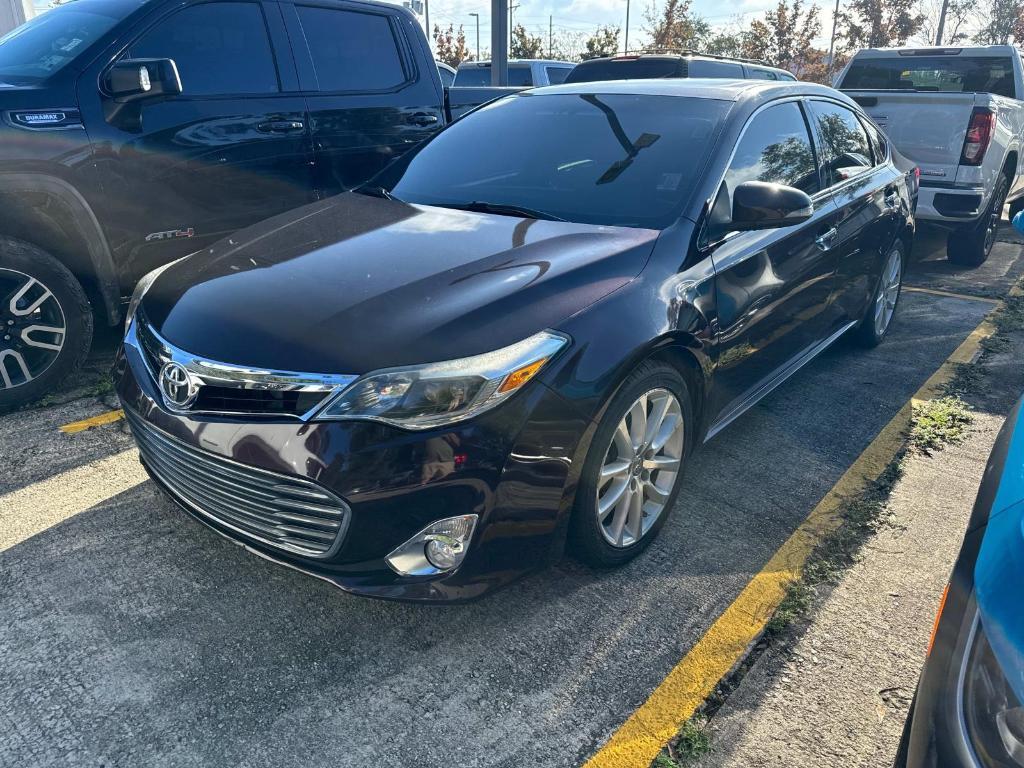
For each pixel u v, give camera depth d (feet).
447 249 8.79
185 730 6.77
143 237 13.44
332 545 7.00
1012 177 24.44
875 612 8.39
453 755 6.59
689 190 9.70
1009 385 14.43
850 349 16.25
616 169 10.36
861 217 13.43
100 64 12.76
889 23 129.49
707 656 7.72
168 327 7.98
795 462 11.50
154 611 8.14
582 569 8.97
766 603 8.47
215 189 14.28
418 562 7.03
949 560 9.27
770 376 11.61
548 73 42.80
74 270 13.42
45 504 9.98
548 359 7.31
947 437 12.29
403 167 12.15
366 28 16.83
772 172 11.12
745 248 10.00
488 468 6.99
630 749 6.68
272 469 6.94
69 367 12.75
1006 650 4.04
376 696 7.16
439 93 18.24
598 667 7.55
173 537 9.36
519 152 11.32
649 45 115.24
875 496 10.61
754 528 9.85
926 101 21.38
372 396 6.76
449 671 7.47
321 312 7.54
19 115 11.82
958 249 23.35
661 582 8.78
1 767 6.37
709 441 11.05
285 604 8.30
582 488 7.91
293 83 15.35
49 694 7.09
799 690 7.34
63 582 8.54
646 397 8.47
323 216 10.50
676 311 8.54
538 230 9.31
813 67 121.08
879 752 6.71
